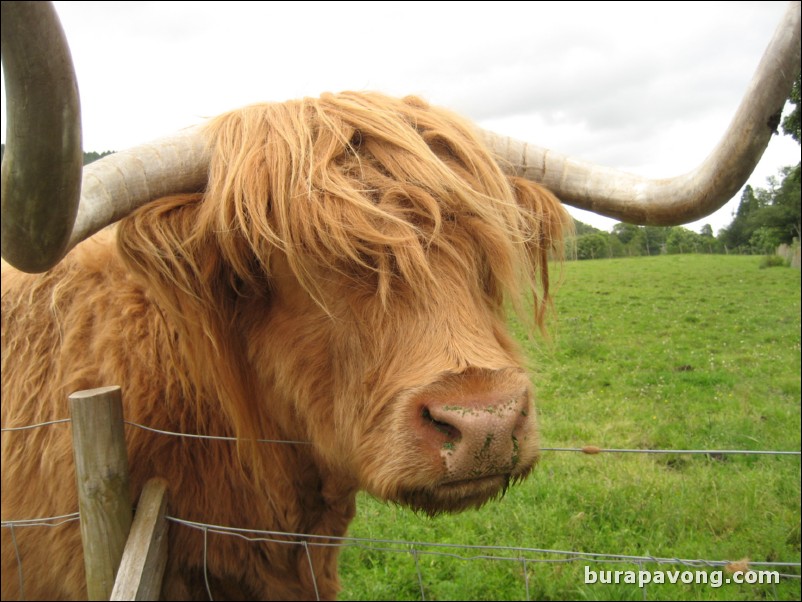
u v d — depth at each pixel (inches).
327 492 105.0
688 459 216.1
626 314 571.2
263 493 100.2
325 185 77.8
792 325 477.7
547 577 155.6
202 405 97.7
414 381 71.9
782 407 277.6
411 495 73.0
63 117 46.6
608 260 1118.4
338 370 81.2
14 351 109.0
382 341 76.2
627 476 193.2
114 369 97.7
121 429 88.1
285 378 87.6
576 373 357.4
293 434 96.5
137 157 78.9
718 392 308.8
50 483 98.3
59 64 43.9
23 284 112.4
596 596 148.0
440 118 93.4
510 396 69.3
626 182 95.0
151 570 87.6
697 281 764.6
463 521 180.9
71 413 85.2
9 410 105.7
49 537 99.0
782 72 69.7
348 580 167.3
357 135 85.5
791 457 211.8
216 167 83.7
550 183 101.7
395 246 75.5
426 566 166.9
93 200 69.8
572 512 176.4
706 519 168.1
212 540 99.1
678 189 86.4
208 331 88.2
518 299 89.9
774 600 144.9
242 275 85.0
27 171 48.7
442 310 75.5
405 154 82.1
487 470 68.6
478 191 86.1
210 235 84.0
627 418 268.7
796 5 68.2
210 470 98.7
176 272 85.4
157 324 99.7
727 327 486.0
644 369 370.0
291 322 85.4
